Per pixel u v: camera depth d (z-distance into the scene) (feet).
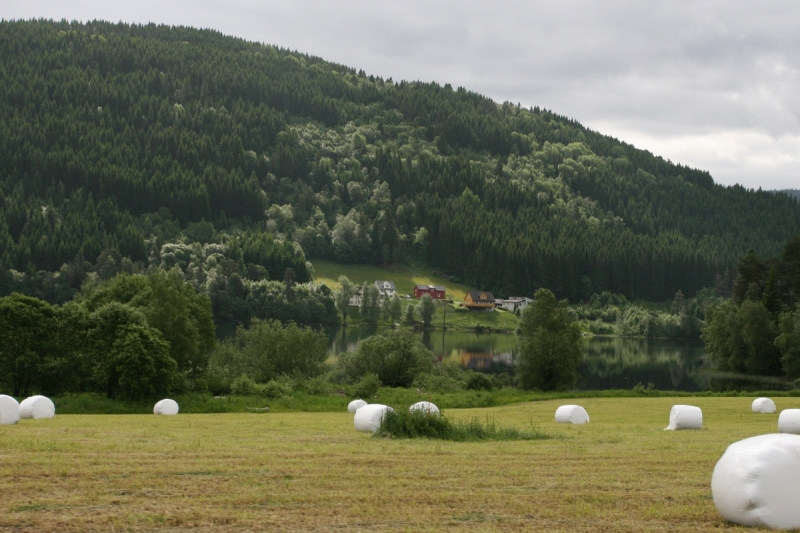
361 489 46.73
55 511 39.83
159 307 189.67
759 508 38.93
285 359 220.23
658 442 76.54
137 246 537.65
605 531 38.14
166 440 72.90
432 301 550.36
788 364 286.05
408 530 37.42
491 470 54.70
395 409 92.07
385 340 221.46
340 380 222.07
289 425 97.35
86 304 191.83
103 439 72.84
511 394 193.36
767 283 329.72
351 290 558.56
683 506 43.47
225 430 87.66
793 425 95.30
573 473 54.08
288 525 38.09
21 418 108.37
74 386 156.04
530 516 40.91
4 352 150.61
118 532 36.45
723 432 93.91
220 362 230.48
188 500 42.86
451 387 201.98
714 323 325.42
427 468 55.11
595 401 173.27
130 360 142.51
